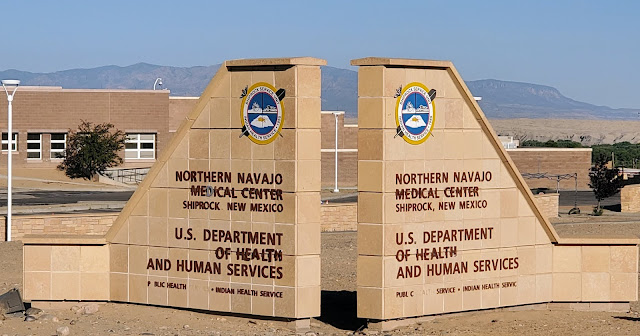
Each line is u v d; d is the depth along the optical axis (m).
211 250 18.80
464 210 18.91
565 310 20.25
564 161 77.81
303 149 17.94
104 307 19.56
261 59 18.02
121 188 68.06
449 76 18.62
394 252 18.08
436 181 18.52
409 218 18.23
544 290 20.11
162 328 17.67
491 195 19.27
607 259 20.33
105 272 19.78
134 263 19.59
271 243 18.19
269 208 18.19
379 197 17.91
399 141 18.05
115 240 19.73
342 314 20.31
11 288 22.20
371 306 18.03
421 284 18.44
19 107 74.00
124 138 75.88
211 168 18.75
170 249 19.22
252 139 18.31
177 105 80.12
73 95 75.06
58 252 19.77
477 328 18.08
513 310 19.80
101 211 47.84
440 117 18.53
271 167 18.14
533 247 19.89
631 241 20.27
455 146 18.75
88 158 72.38
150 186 19.36
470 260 19.05
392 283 18.06
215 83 18.61
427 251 18.47
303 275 18.06
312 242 18.14
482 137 19.05
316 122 18.05
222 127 18.62
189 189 19.00
